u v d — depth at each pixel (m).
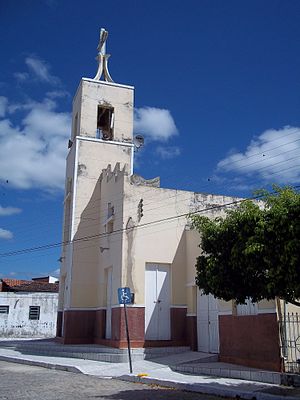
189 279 21.42
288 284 9.90
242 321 16.25
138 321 20.30
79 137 26.95
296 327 14.46
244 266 10.99
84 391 12.54
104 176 25.89
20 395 11.59
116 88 28.83
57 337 27.09
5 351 24.75
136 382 14.75
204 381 13.70
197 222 13.03
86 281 24.97
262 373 13.75
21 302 38.75
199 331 20.25
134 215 21.72
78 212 25.81
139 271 21.06
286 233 9.89
